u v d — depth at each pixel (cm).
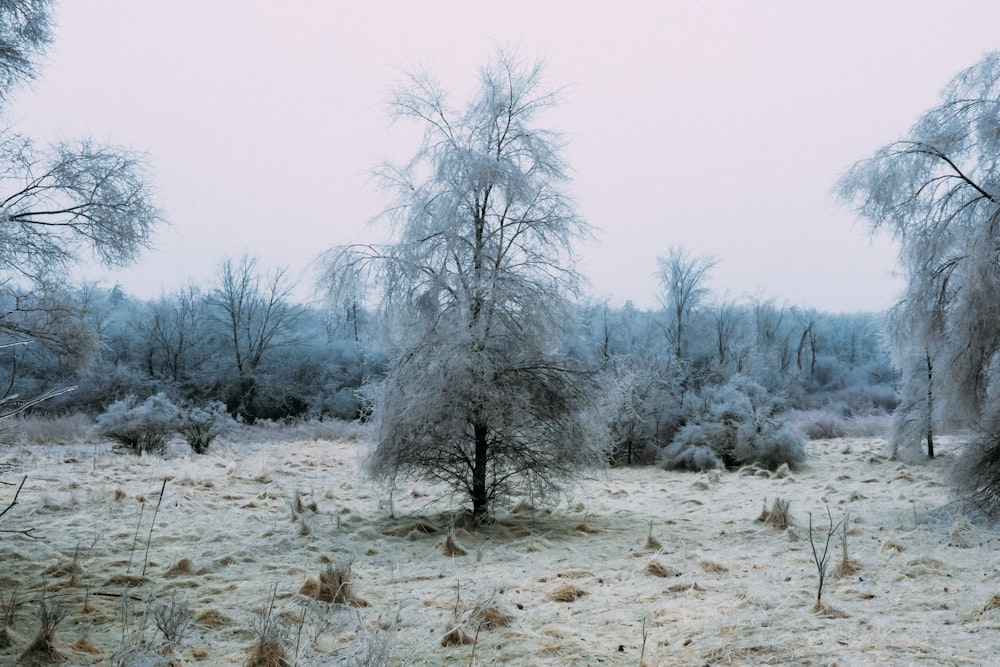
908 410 1705
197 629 454
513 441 896
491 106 926
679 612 486
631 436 1758
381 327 949
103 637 438
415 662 398
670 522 912
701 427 1706
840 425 2652
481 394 851
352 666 374
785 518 848
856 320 6091
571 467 906
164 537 760
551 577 609
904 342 1005
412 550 750
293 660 388
